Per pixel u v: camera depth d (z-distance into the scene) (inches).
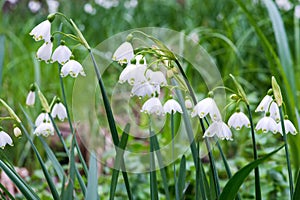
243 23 225.8
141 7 272.2
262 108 66.2
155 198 69.3
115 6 256.7
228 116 143.7
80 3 261.3
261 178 126.2
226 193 60.6
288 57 126.0
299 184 62.2
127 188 67.4
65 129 161.5
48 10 269.4
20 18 269.1
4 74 181.8
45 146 73.2
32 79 191.6
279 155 137.3
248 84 195.0
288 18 222.8
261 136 148.5
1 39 111.5
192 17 253.1
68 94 183.0
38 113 161.6
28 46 226.8
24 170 140.8
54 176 139.6
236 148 160.9
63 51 66.6
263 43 124.0
